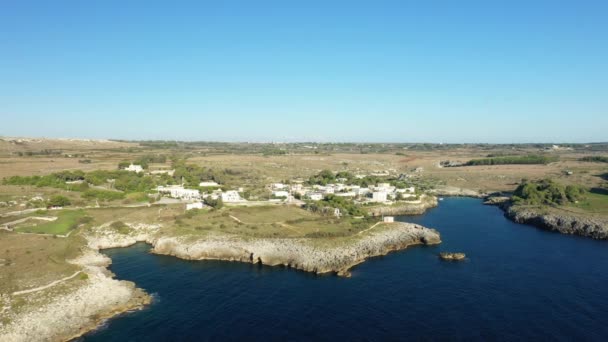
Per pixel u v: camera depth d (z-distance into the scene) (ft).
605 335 259.39
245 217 537.24
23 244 401.08
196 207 580.30
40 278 310.04
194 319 279.08
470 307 301.02
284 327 269.23
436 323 275.80
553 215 591.37
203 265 398.21
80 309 281.33
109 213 551.18
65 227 477.77
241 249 424.05
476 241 494.59
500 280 357.00
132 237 480.64
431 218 643.45
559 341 252.42
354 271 382.42
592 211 619.26
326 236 456.45
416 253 443.73
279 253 413.59
